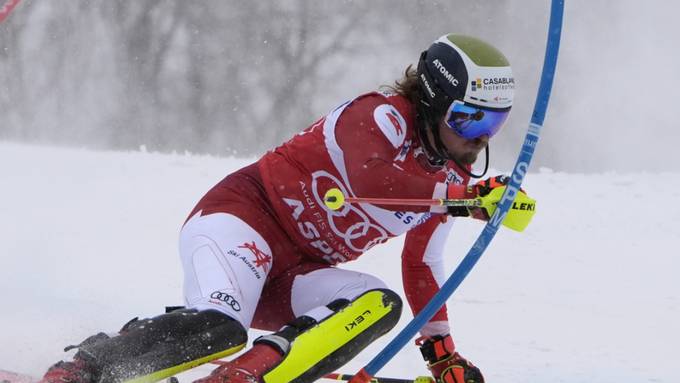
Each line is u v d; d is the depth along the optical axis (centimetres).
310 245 1179
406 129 1114
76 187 3275
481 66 1073
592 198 3028
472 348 1672
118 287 2033
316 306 1148
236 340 1041
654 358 1608
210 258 1098
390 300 1104
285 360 1021
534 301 2038
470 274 2264
